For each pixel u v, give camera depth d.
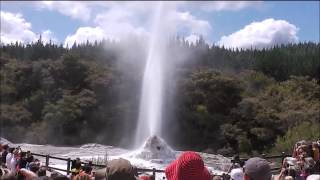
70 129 61.84
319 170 10.46
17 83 71.62
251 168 3.74
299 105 62.81
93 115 63.22
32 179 6.20
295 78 71.62
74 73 69.00
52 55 84.12
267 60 85.75
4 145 17.61
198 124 63.78
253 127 60.59
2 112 63.94
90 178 8.84
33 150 35.94
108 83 66.06
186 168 3.85
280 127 58.62
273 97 66.56
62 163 24.61
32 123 64.00
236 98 65.75
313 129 44.00
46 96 67.19
